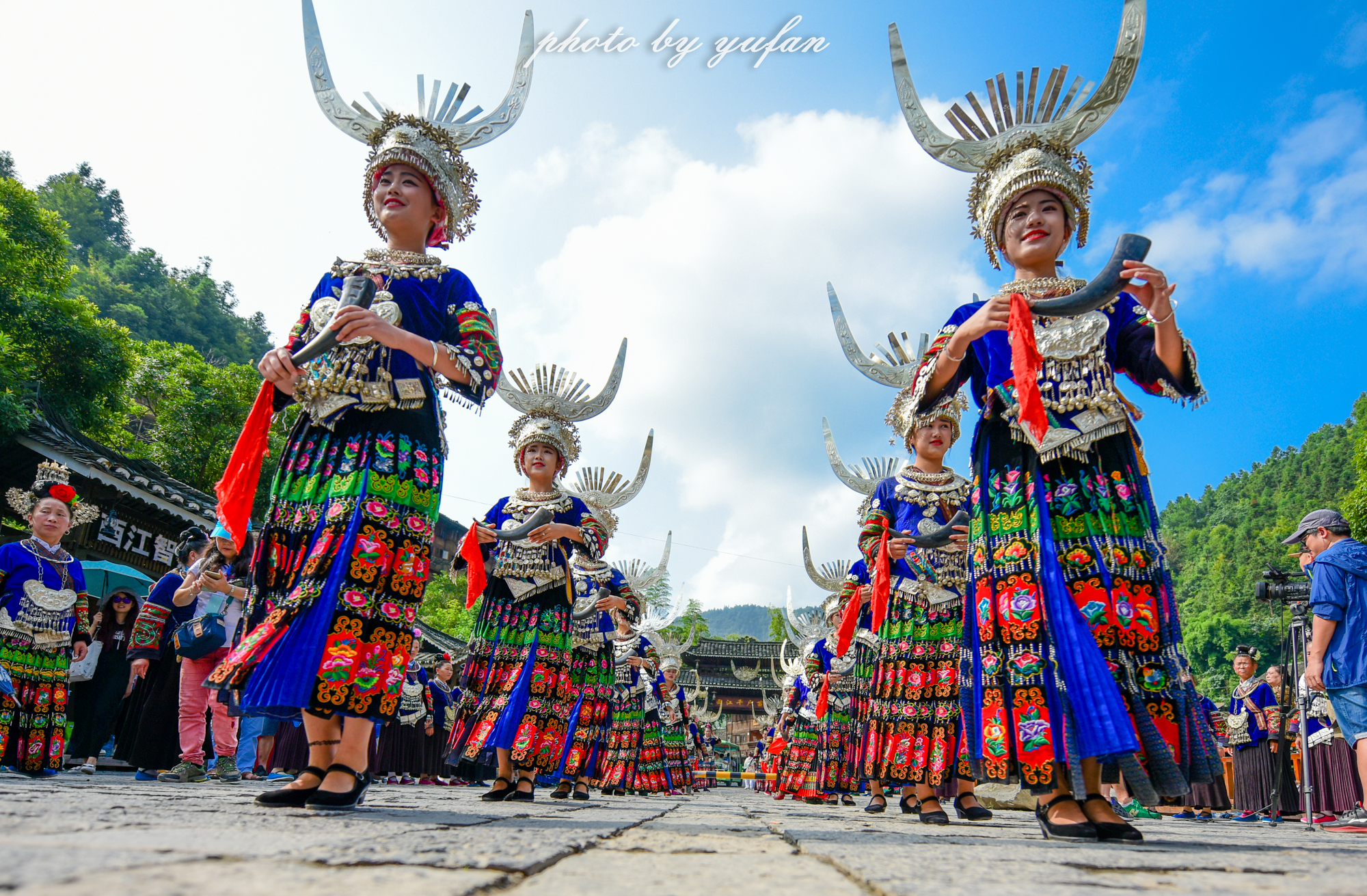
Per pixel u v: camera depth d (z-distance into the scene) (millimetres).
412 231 3111
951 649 4328
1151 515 2486
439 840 1458
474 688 4621
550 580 4590
